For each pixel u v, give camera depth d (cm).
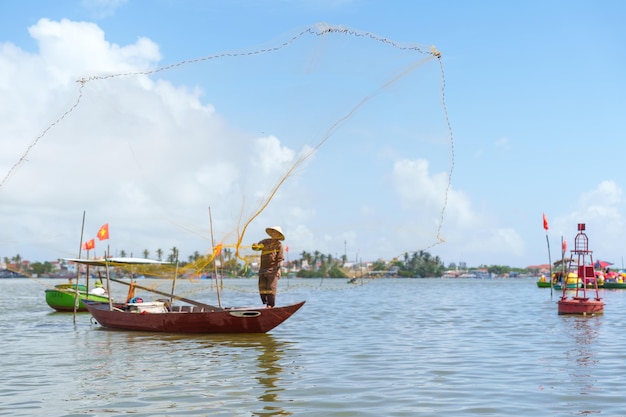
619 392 1531
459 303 5688
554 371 1825
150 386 1633
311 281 13375
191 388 1605
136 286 3123
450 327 3228
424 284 16525
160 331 2883
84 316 4066
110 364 1997
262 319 2744
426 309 4794
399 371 1847
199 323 2792
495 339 2644
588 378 1712
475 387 1602
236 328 2789
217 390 1579
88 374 1816
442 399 1466
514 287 12681
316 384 1653
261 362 2030
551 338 2653
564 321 3500
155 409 1377
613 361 2006
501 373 1800
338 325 3375
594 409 1366
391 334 2880
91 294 4303
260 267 2755
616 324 3284
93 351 2302
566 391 1545
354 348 2375
